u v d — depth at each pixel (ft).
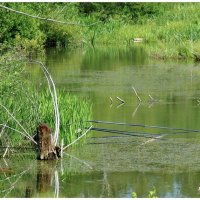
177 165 82.23
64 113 94.58
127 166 82.12
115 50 234.58
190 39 219.00
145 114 115.24
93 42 261.03
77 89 142.51
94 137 97.66
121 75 165.27
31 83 114.42
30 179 77.97
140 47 244.22
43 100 98.68
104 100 129.49
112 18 304.71
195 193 71.00
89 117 102.12
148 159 85.20
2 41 187.42
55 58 205.67
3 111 90.89
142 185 74.13
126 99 130.93
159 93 137.69
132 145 92.68
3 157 86.99
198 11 306.55
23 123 92.43
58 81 153.69
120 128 103.40
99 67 182.80
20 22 198.70
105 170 80.69
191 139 95.91
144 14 316.81
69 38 250.78
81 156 87.30
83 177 78.02
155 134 98.89
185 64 186.39
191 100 129.18
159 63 189.98
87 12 307.78
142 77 161.17
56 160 85.51
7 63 92.68
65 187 74.43
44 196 71.56
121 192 71.87
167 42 220.84
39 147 85.81
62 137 92.17
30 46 199.41
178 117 112.06
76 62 195.31
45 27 244.01
